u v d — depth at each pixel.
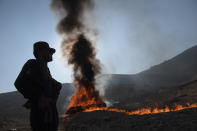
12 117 28.02
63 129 9.40
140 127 6.35
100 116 10.18
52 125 2.11
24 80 2.07
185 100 23.72
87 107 20.91
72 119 10.81
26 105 2.12
